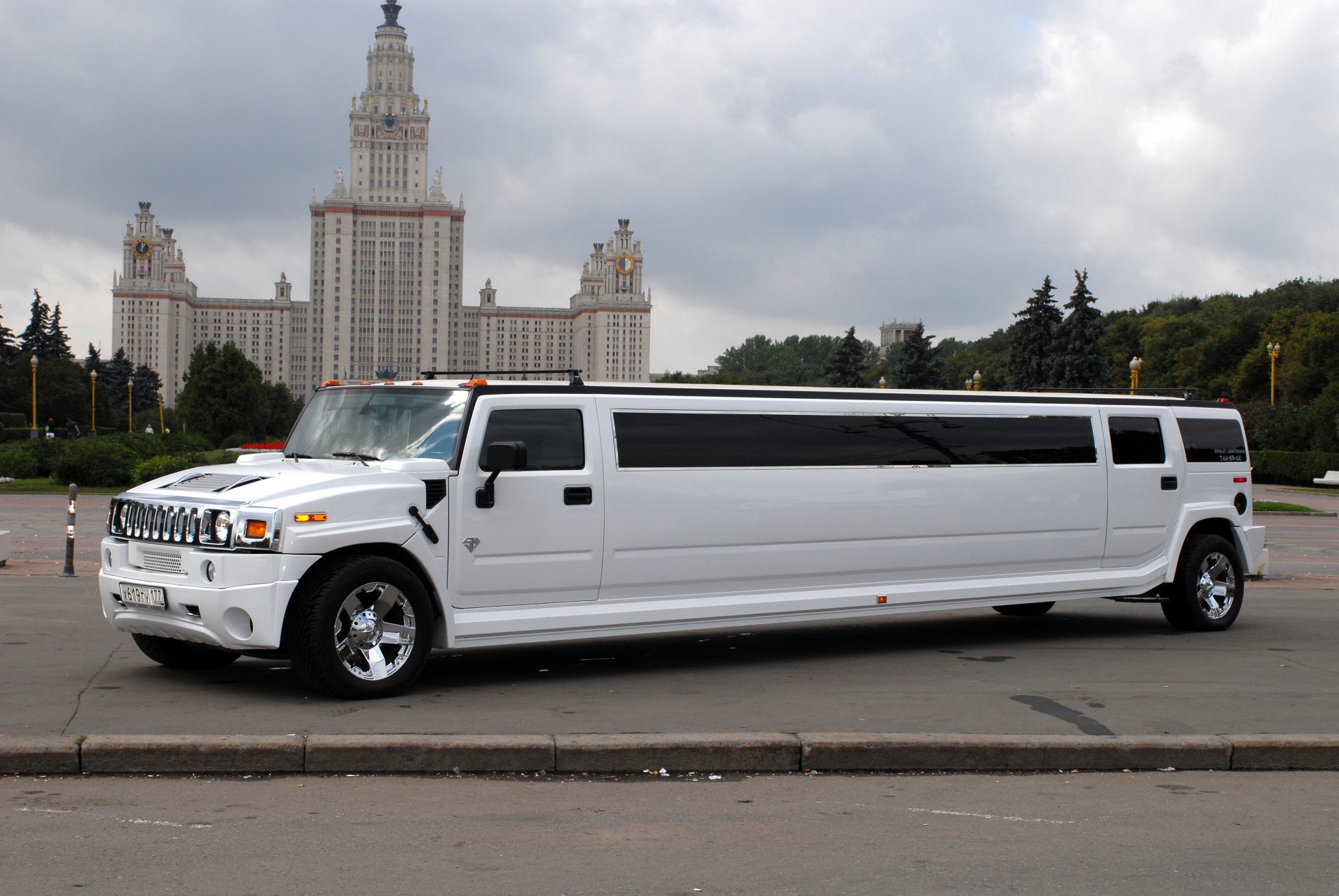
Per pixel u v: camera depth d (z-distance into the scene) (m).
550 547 8.21
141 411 182.00
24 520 24.89
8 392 106.44
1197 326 116.25
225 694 7.57
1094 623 12.09
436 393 8.30
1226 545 11.60
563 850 4.80
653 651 9.83
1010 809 5.54
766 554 9.11
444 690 7.91
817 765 6.14
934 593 9.95
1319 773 6.38
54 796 5.39
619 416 8.55
